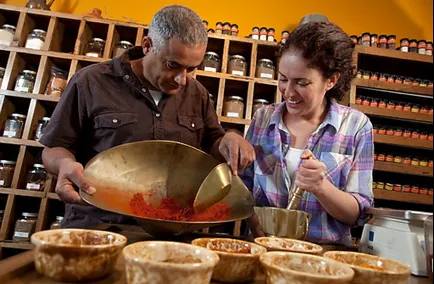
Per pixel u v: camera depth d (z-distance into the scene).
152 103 1.16
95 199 0.71
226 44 1.88
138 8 2.25
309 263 0.53
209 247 0.62
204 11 2.29
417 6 2.39
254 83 1.85
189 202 0.88
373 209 0.86
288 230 0.79
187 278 0.42
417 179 1.93
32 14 1.90
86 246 0.46
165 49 0.98
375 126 1.86
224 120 1.81
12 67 1.81
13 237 1.69
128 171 0.84
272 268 0.47
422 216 0.70
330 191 0.88
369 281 0.52
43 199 1.71
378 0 2.38
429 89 1.87
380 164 1.82
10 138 1.74
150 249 0.51
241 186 0.88
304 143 1.05
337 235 0.99
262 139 1.10
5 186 1.72
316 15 2.01
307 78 0.91
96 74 1.16
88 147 1.17
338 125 1.03
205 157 0.90
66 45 2.03
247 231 1.15
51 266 0.46
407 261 0.72
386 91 1.90
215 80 1.88
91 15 1.92
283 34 2.08
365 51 1.89
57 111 1.12
